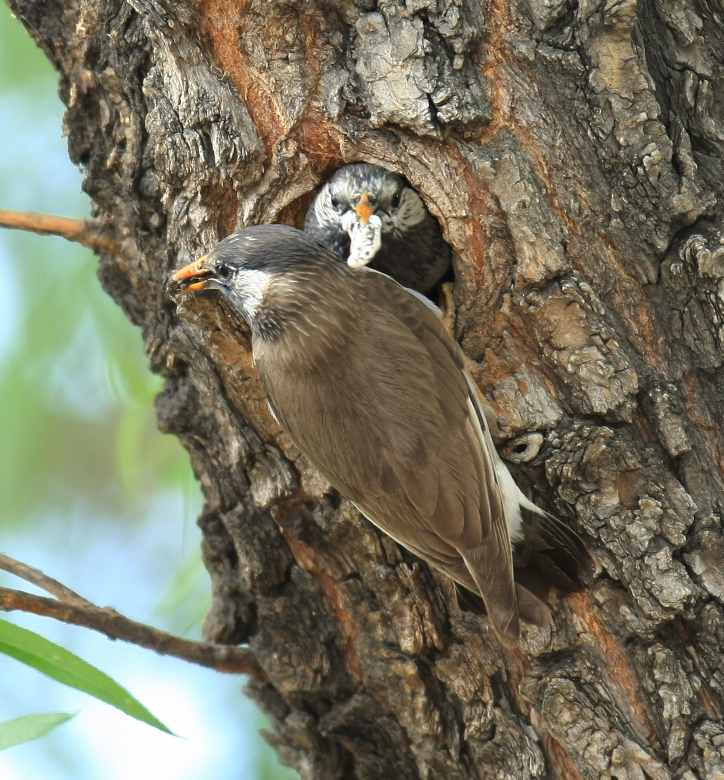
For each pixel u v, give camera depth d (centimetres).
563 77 930
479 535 911
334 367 972
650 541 903
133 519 1494
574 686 924
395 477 939
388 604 993
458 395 947
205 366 1009
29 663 860
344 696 1031
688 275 913
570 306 921
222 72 958
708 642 899
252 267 973
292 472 1000
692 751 892
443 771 996
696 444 916
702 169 928
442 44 933
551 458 930
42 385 1337
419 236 1093
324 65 955
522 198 923
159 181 981
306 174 980
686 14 945
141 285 1058
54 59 1043
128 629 947
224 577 1073
